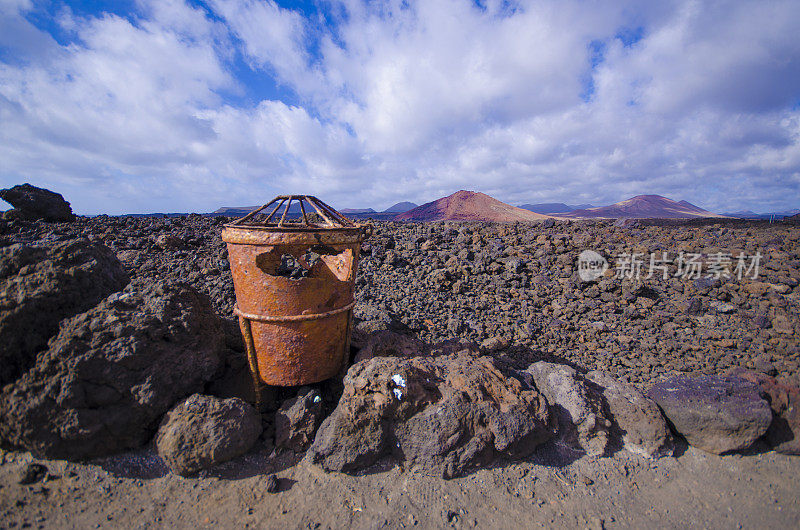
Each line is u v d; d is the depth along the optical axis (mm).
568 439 2912
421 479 2555
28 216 7586
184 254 6164
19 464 2420
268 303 2641
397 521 2262
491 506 2396
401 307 4734
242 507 2312
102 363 2436
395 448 2666
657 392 3295
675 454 2926
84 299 2832
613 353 4293
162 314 2693
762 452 2957
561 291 5664
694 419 2961
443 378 2879
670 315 4996
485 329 4516
